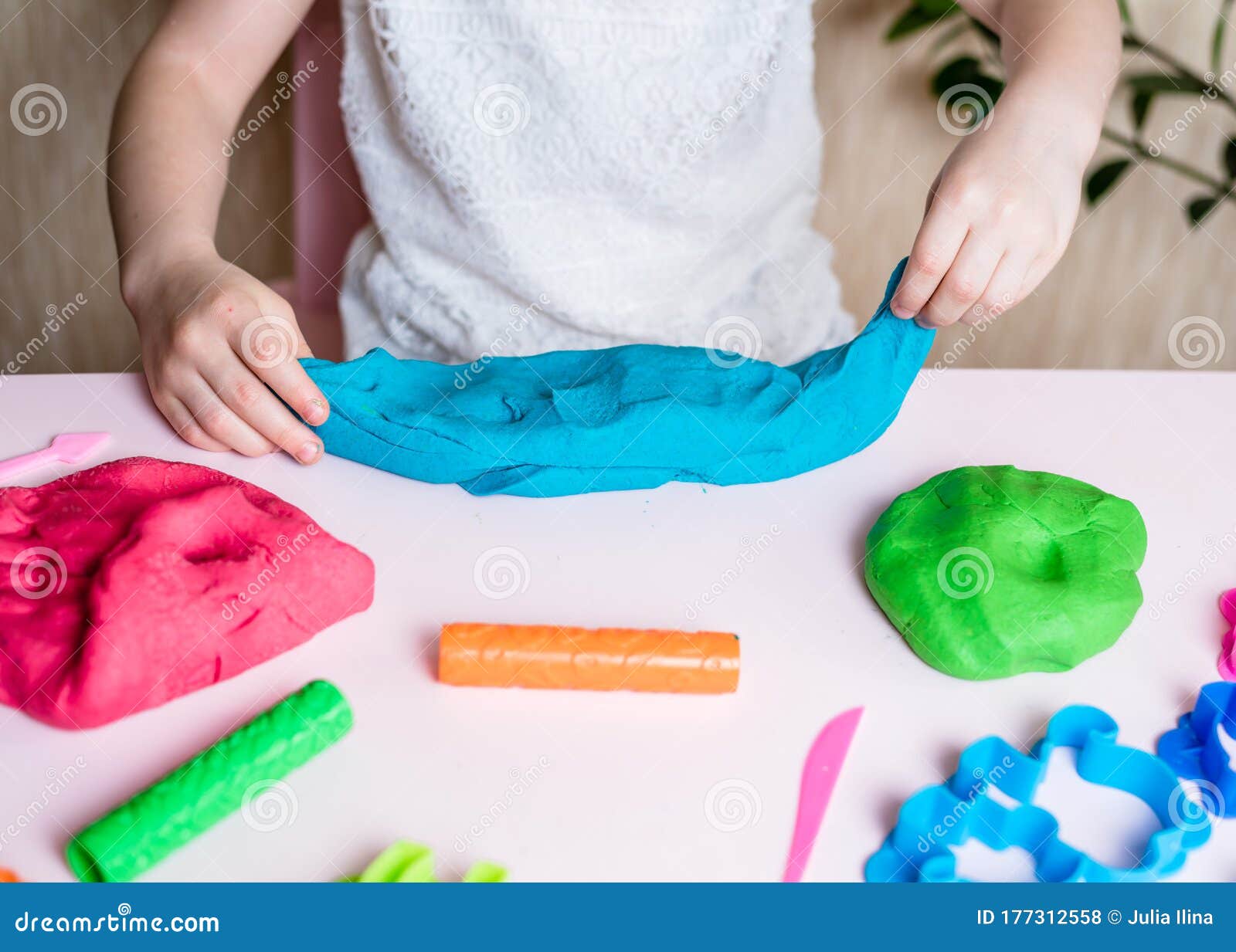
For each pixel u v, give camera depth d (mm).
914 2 1162
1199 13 1259
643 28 809
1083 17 769
